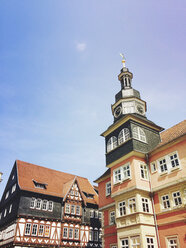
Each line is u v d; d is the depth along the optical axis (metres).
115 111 25.45
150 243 15.65
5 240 29.69
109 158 22.16
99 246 34.28
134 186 17.53
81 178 44.25
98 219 36.84
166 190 16.89
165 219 16.16
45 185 34.28
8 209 33.06
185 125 20.25
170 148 17.69
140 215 16.33
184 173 15.83
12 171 37.97
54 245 29.59
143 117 23.83
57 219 31.69
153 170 18.72
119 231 17.81
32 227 28.89
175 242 14.97
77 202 35.47
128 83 27.52
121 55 30.73
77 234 32.78
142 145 20.22
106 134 24.19
